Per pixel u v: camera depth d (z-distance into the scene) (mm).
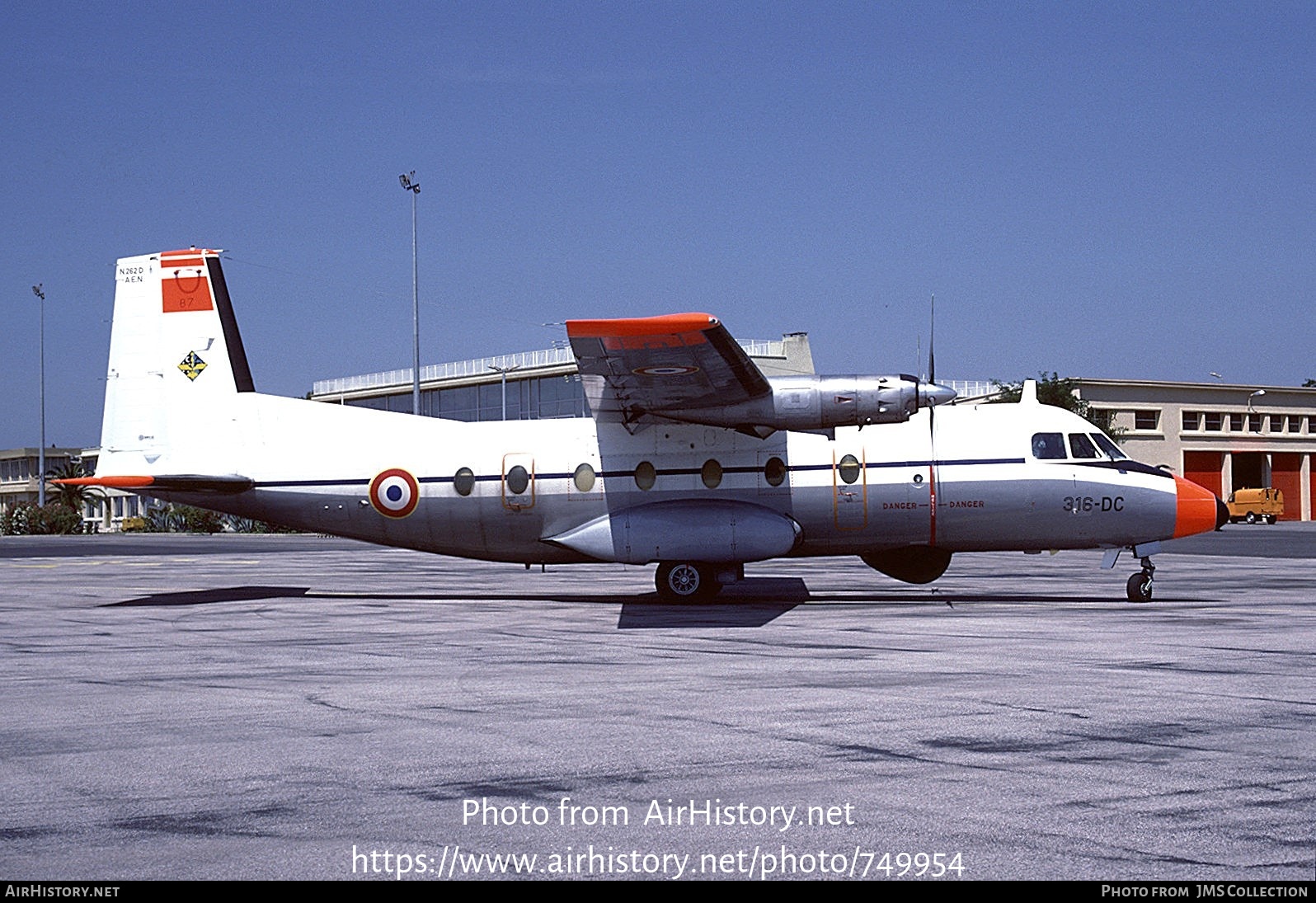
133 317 20688
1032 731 8258
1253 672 10891
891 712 9031
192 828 6094
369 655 12938
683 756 7594
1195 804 6328
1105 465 18547
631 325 14406
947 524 18531
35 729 8695
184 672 11680
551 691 10227
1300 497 77750
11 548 52438
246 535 75625
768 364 62688
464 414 76000
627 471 18797
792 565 30844
